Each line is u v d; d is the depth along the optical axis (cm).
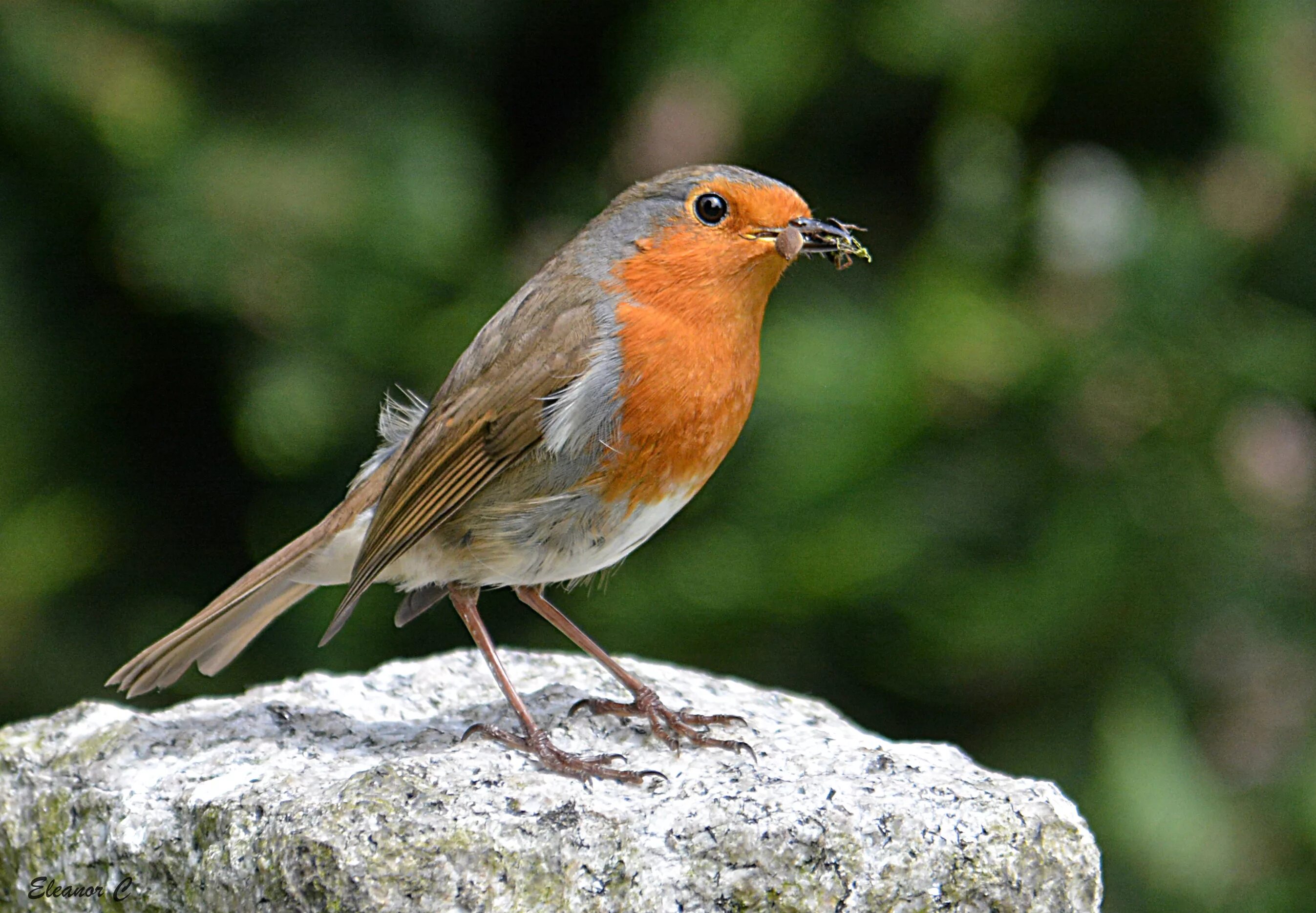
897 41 1126
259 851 564
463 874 551
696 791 599
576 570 700
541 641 1176
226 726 699
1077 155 1149
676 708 734
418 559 701
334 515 730
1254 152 1116
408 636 1190
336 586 1159
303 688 770
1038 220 1108
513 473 683
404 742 679
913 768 625
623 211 688
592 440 662
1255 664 1088
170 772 648
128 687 723
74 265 1186
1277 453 1062
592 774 616
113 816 627
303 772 625
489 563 693
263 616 754
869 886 563
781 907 559
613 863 561
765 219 670
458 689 778
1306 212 1152
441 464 686
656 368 662
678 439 669
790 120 1199
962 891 570
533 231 1204
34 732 700
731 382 679
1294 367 1058
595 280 682
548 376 670
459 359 722
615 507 677
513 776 595
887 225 1230
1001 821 585
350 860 548
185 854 601
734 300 676
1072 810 607
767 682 1150
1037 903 582
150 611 1205
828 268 1165
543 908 552
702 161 1162
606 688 777
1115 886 1053
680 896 558
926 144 1215
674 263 669
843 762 635
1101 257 1072
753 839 564
